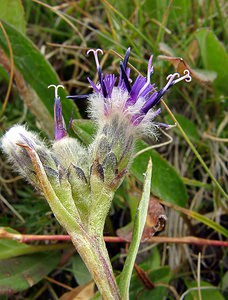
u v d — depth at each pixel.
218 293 0.08
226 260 0.08
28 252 0.08
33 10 0.11
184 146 0.10
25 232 0.09
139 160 0.08
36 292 0.08
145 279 0.08
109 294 0.05
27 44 0.08
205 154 0.09
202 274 0.08
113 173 0.06
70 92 0.10
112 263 0.08
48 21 0.11
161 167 0.08
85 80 0.10
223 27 0.10
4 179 0.09
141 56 0.09
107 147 0.06
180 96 0.10
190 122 0.09
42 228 0.09
